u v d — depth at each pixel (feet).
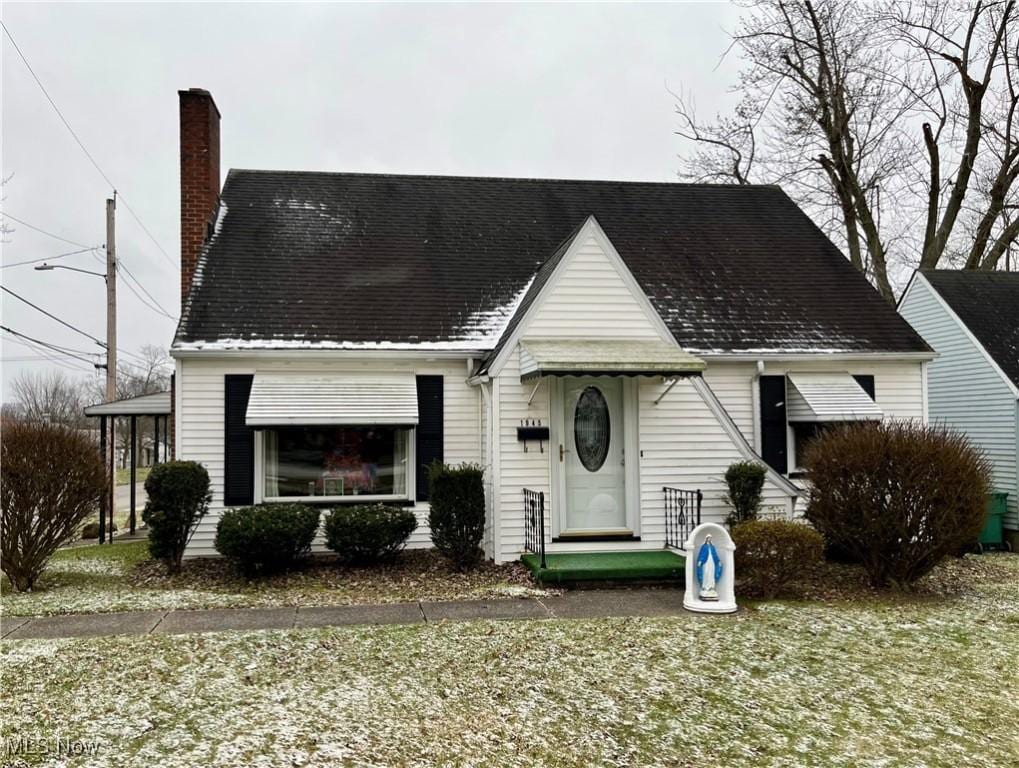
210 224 47.65
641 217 56.03
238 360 40.96
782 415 47.03
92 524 55.42
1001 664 24.13
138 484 126.62
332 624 27.22
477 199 54.85
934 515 33.40
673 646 25.23
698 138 91.30
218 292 43.34
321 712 18.90
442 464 38.60
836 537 35.45
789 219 58.49
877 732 18.89
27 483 33.06
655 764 16.89
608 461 39.42
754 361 46.47
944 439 34.37
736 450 39.83
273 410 39.17
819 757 17.44
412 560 39.06
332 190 52.90
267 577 35.50
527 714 19.33
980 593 35.32
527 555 36.78
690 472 39.37
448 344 42.75
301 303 43.75
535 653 24.12
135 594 32.14
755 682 22.09
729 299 49.83
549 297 38.75
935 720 19.70
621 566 34.35
